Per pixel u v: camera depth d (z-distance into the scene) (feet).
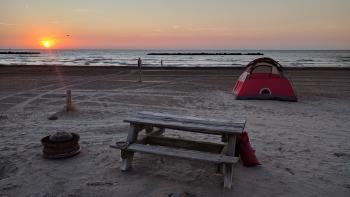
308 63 155.63
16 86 51.67
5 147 18.97
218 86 53.62
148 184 13.89
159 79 64.59
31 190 13.28
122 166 15.34
